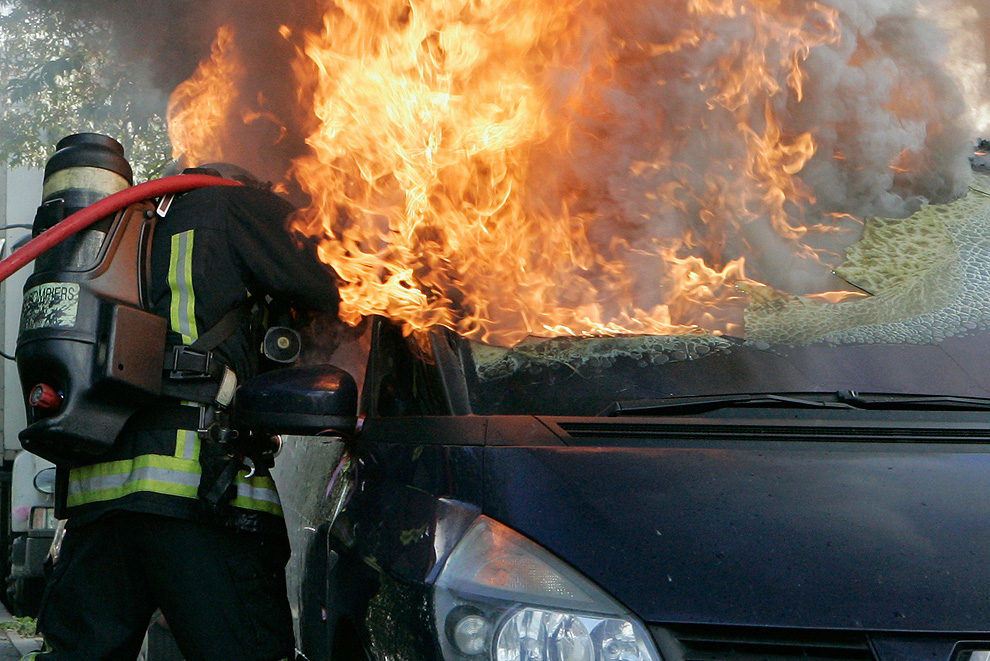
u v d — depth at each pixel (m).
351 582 2.75
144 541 3.10
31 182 8.62
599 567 2.36
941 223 3.56
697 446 2.72
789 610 2.26
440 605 2.41
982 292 3.32
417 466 2.81
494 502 2.55
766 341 3.18
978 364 3.12
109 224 3.23
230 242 3.27
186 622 3.09
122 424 3.11
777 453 2.67
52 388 3.11
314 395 2.88
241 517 3.15
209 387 3.18
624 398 3.01
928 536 2.40
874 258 3.42
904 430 2.81
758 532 2.41
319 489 3.53
